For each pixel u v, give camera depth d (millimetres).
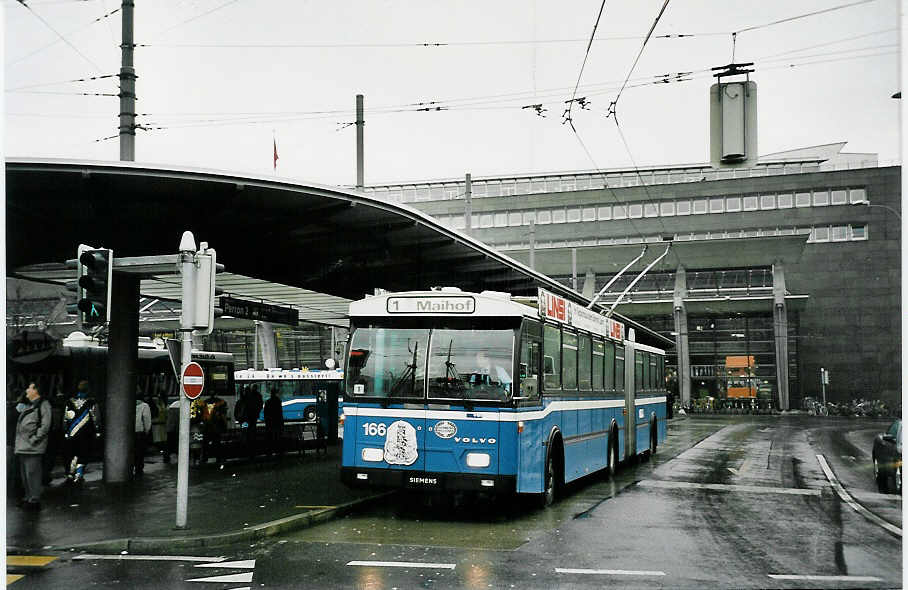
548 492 13992
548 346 13945
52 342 21250
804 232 78562
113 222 15453
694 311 78312
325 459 22141
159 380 24781
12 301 33875
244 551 10227
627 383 21156
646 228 79562
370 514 13359
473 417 12359
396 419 12594
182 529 11148
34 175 13305
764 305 76188
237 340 72500
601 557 9766
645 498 15453
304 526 12094
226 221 16422
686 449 29906
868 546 10672
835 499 15680
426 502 14812
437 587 8172
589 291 79125
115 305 17125
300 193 15203
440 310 12797
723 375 80125
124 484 16359
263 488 15672
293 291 24438
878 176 77625
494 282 27328
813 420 62688
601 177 84125
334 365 26266
